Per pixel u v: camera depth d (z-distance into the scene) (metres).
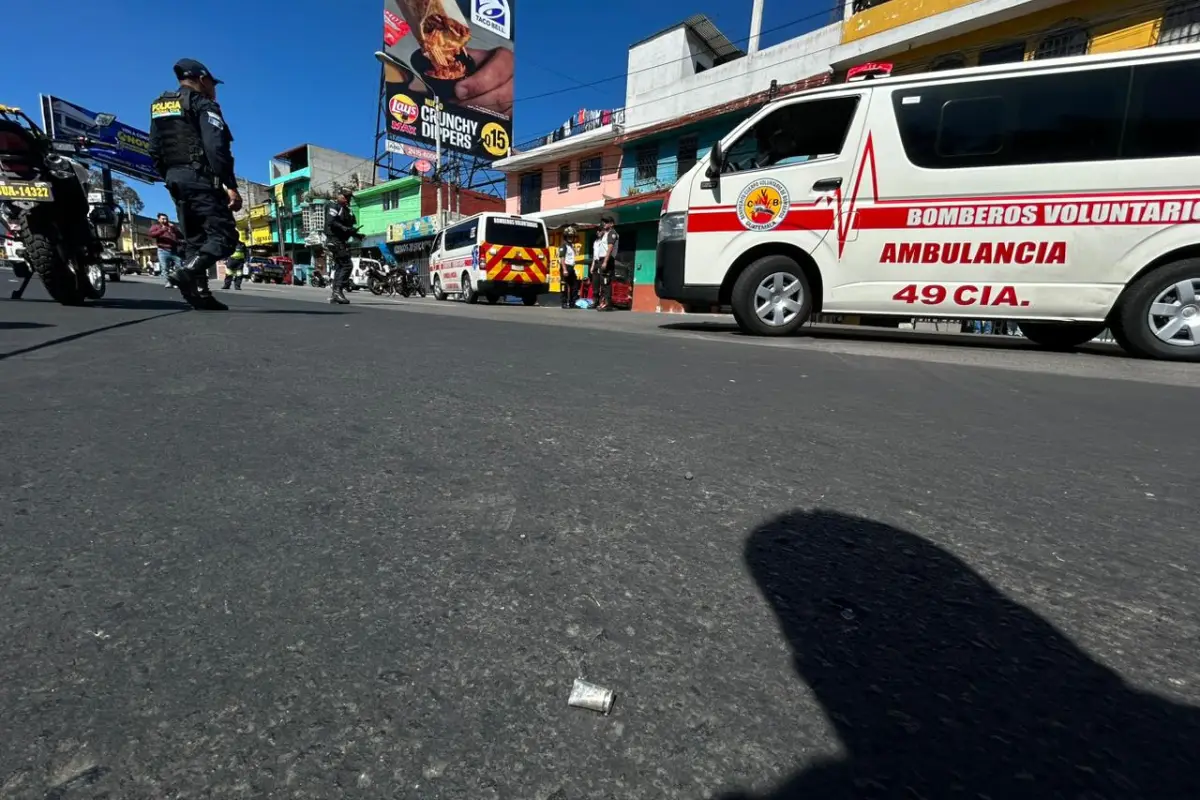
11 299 6.11
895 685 0.72
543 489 1.31
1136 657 0.78
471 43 26.61
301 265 38.84
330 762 0.59
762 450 1.67
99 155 28.39
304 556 0.97
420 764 0.59
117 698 0.66
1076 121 4.11
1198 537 1.17
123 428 1.65
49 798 0.54
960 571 1.00
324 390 2.22
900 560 1.04
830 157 4.72
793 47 12.95
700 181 5.23
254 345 3.27
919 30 10.50
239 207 5.42
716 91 14.66
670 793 0.57
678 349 4.02
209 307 5.43
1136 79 4.00
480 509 1.19
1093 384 3.02
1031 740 0.64
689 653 0.77
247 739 0.61
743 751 0.62
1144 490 1.44
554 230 18.48
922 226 4.49
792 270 4.96
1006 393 2.70
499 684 0.70
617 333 5.22
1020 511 1.28
